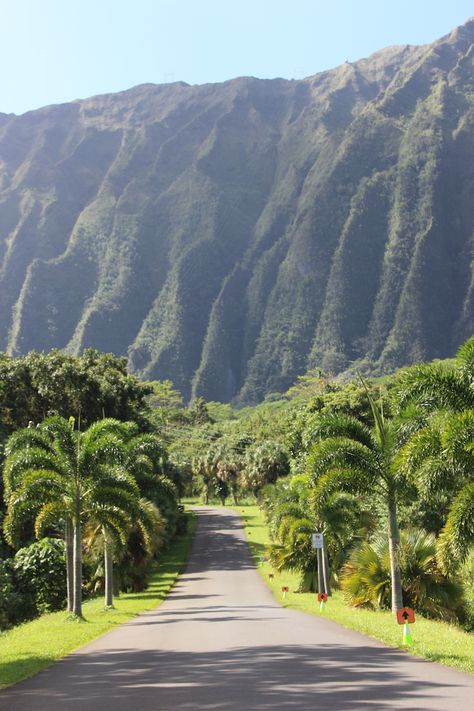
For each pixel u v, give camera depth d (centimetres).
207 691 1183
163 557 6544
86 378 6028
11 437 3203
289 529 4197
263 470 9425
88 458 3066
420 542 2967
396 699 1050
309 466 2802
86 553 3897
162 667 1500
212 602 3591
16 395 6138
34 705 1134
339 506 3869
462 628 2623
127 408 6356
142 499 4019
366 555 3042
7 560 3750
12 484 3084
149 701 1116
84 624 2678
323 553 3906
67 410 6131
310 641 1877
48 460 3067
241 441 12650
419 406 2581
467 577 3028
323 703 1037
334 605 3259
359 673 1316
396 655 1563
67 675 1459
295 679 1269
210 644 1877
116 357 6962
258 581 4875
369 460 2773
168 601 3741
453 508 2242
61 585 3709
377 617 2573
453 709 965
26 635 2366
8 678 1431
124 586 4334
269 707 1020
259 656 1605
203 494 13838
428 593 2848
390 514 2775
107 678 1387
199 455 12781
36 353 6419
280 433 13038
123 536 3189
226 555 6656
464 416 2248
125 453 3128
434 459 2359
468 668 1325
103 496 3045
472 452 2230
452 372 2427
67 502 3055
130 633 2300
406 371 2536
